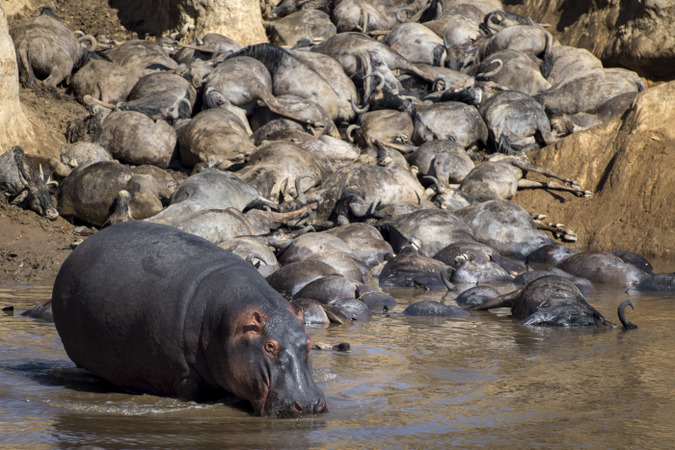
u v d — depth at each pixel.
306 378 21.06
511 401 22.30
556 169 78.38
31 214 58.47
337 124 85.31
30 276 49.12
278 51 83.69
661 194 69.38
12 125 65.00
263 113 80.38
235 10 104.38
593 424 20.00
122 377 23.95
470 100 82.88
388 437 19.02
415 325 35.47
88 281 24.03
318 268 44.00
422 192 69.19
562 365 26.84
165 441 18.61
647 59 97.06
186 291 22.75
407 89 91.62
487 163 74.38
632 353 28.80
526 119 81.50
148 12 110.25
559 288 37.44
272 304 21.84
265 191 64.19
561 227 69.56
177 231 25.11
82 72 82.38
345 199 63.94
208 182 57.91
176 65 87.75
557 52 96.56
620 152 74.50
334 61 86.00
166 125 72.69
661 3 96.12
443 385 24.17
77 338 24.41
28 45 79.50
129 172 59.62
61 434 19.14
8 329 32.19
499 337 32.34
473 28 103.06
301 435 19.19
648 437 18.88
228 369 21.69
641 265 56.19
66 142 72.62
